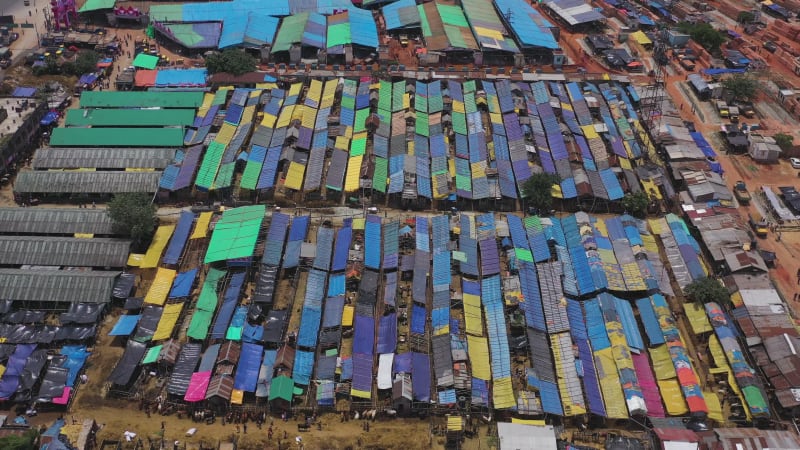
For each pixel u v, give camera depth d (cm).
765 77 18588
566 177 14262
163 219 13338
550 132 15675
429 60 19088
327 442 9500
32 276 11456
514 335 11112
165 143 15012
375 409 9906
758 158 15562
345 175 14288
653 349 10781
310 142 15175
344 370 10294
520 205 13912
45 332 10781
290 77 17750
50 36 19575
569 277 11975
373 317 11156
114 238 12656
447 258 12188
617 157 14900
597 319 11181
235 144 14875
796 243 13300
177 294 11394
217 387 9812
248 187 13712
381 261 12244
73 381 10094
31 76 17850
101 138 15000
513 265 12062
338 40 19425
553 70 18575
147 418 9762
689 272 12131
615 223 13025
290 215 13412
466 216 13125
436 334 10788
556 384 10181
